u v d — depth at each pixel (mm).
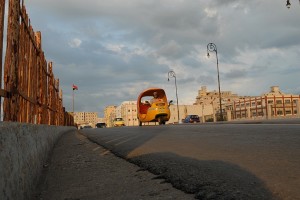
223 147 6520
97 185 4492
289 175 3730
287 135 7707
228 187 3510
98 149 8766
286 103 61125
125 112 125562
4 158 2623
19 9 5672
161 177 4516
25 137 3930
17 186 2928
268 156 5000
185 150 6590
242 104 71438
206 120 62781
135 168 5488
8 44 4930
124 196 3766
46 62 12422
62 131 18594
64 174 5473
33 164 4305
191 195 3510
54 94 16875
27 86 7484
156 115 27453
